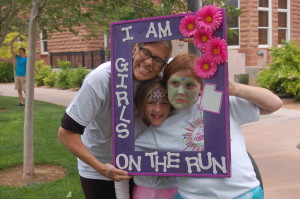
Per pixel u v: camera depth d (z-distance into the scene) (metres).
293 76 11.21
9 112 10.43
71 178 4.92
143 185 2.46
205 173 2.14
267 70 12.38
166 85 2.25
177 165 2.19
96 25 5.53
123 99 2.23
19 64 11.60
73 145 2.29
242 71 13.93
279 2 17.89
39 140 6.91
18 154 6.02
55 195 4.37
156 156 2.22
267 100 2.16
